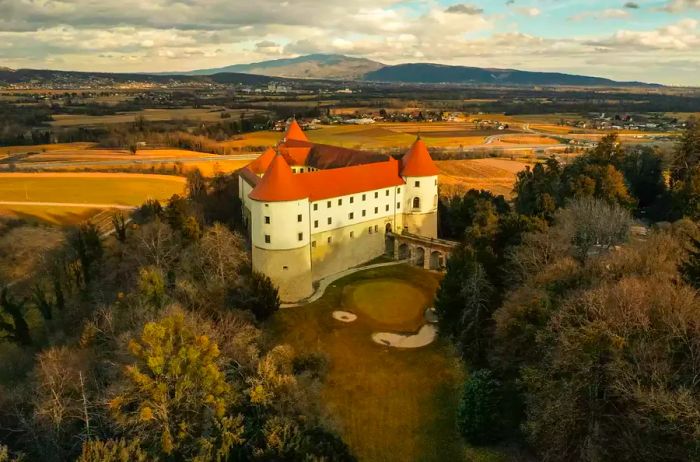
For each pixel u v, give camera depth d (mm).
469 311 56531
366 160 97562
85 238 89938
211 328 52719
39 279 88688
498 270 63250
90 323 59469
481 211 87188
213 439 36875
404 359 61031
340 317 71875
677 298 36875
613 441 35000
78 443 41656
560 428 36344
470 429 45156
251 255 86938
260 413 40031
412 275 85375
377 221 91375
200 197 113125
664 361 33219
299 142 116625
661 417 30625
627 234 69750
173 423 40094
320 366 56844
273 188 74062
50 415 42625
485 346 55531
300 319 71188
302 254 77062
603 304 37781
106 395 43250
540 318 43719
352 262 89188
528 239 61781
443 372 57531
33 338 72375
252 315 64938
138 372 39688
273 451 36281
